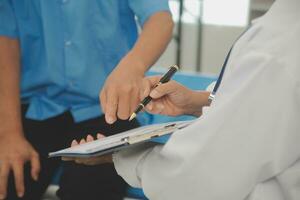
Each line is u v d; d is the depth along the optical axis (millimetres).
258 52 724
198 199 762
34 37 1448
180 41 3932
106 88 1071
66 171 1332
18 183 1246
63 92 1450
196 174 748
